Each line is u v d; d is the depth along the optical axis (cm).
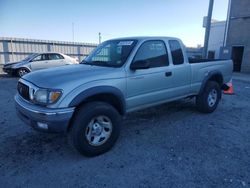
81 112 318
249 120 514
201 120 507
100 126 339
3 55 1644
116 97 359
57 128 300
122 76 362
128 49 391
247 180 280
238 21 1850
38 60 1353
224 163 321
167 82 438
